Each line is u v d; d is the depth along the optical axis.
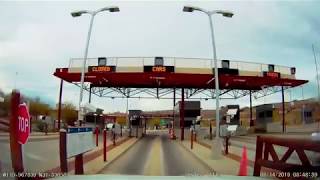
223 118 49.72
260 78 49.94
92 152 26.09
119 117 85.31
